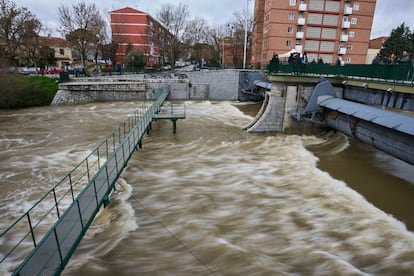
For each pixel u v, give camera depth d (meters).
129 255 6.70
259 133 18.52
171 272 6.18
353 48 50.44
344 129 14.41
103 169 9.38
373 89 14.08
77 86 32.25
